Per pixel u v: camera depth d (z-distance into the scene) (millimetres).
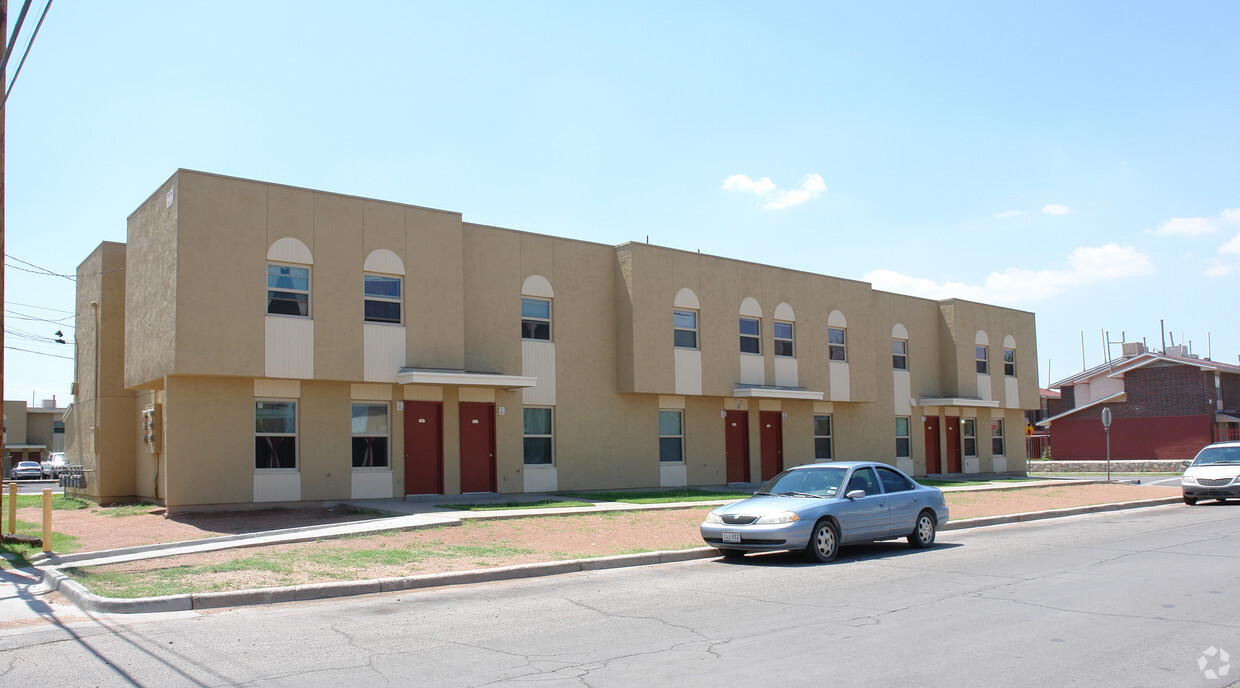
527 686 6508
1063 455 52312
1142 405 49531
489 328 22797
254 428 19078
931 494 15336
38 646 7914
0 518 14445
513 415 23062
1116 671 6758
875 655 7316
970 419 36625
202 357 17875
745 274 27969
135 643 8023
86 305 24891
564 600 10227
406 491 21016
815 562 13234
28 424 68812
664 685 6488
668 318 25688
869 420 32344
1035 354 39469
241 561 12211
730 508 13820
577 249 24812
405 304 20812
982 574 11805
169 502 18000
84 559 12969
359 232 20234
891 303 33906
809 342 29719
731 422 27984
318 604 10055
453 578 11477
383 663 7266
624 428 25281
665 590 10891
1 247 14797
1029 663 7016
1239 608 9125
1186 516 20422
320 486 19703
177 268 17734
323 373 19422
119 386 22844
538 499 21531
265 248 18891
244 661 7352
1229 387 50219
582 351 24594
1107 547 14508
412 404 21359
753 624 8688
